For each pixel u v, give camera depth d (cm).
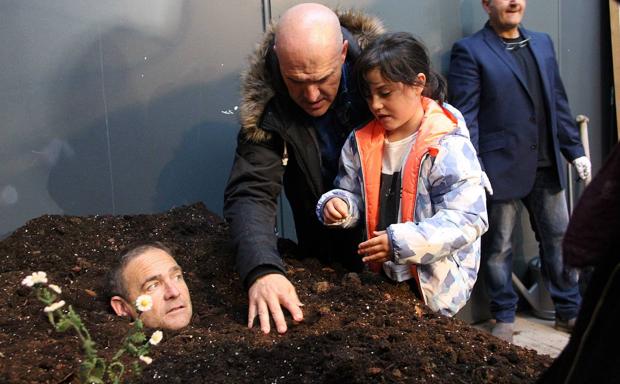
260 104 260
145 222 308
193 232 304
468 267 249
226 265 274
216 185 363
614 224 133
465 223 228
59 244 283
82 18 325
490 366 196
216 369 191
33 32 316
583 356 133
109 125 335
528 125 396
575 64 490
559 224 415
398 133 247
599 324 132
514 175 396
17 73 315
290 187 285
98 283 253
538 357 207
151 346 204
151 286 227
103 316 228
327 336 207
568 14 483
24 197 321
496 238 413
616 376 128
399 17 410
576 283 431
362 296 240
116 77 335
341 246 288
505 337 414
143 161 344
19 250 276
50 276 257
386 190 246
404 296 246
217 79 357
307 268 273
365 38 266
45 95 321
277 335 213
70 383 181
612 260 132
